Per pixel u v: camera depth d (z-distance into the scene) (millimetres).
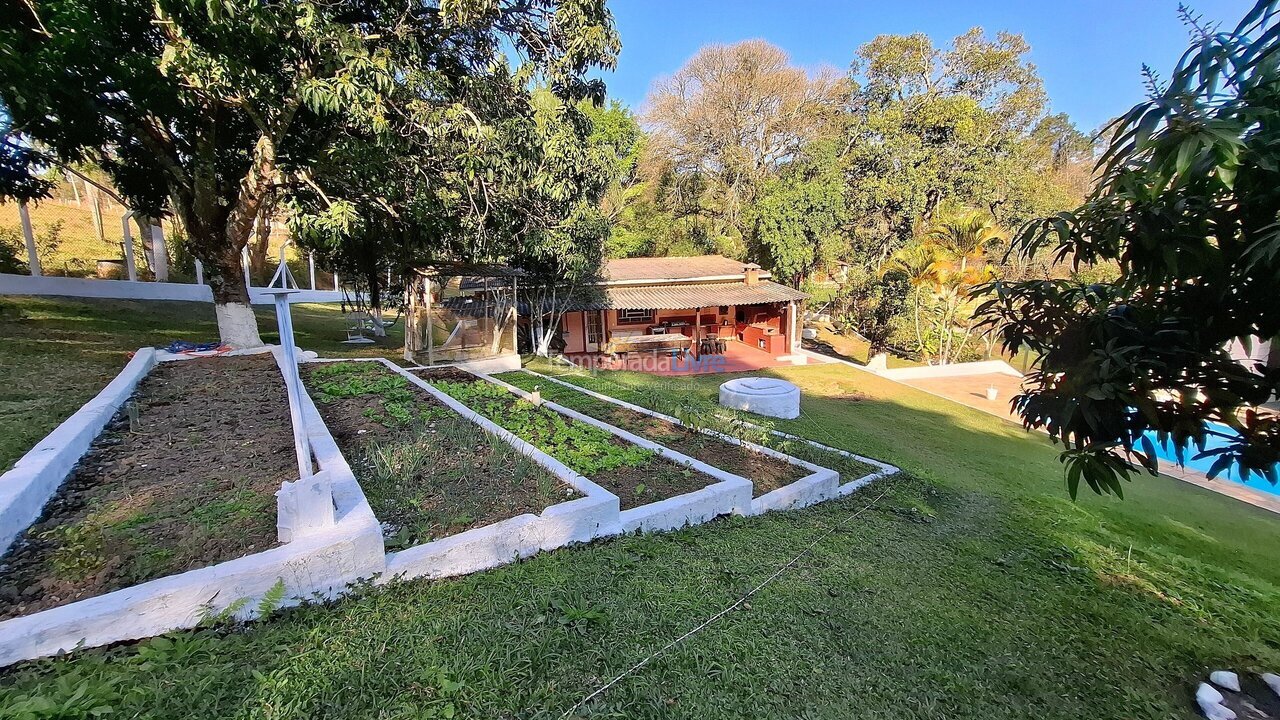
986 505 5832
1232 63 1589
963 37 24219
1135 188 1791
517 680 2193
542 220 9914
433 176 8578
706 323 19672
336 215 7234
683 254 26547
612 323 18109
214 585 2400
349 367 7863
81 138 7254
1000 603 3611
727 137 26578
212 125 7660
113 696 1849
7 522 2678
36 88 5430
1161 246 1766
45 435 3969
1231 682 2994
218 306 8656
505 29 8188
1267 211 1640
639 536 3752
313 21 5699
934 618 3260
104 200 22922
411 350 11375
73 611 2150
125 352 7645
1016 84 24219
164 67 5523
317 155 7840
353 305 16969
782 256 20438
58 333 8758
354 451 4434
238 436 4406
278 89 6582
